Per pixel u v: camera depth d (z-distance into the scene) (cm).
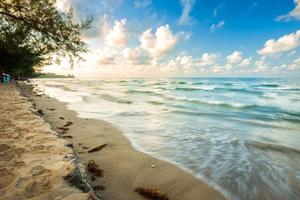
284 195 483
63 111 1573
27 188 267
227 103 2272
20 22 904
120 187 466
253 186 518
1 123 637
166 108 1884
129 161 629
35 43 971
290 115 1627
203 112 1711
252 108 1989
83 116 1402
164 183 510
